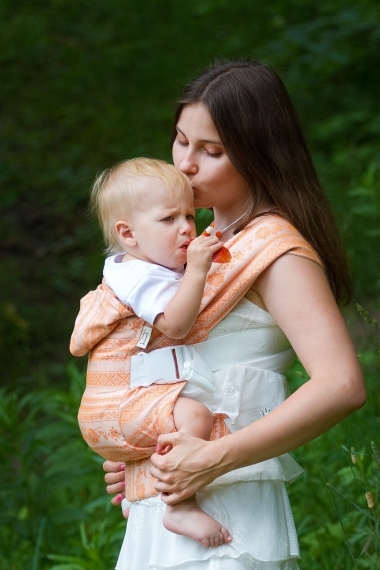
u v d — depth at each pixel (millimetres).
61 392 5898
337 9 12984
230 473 3092
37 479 5691
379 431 5332
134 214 3248
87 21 16719
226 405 3129
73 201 12625
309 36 12758
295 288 3021
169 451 2975
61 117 14281
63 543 5305
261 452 2898
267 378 3182
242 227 3238
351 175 10094
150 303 3094
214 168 3244
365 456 4387
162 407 3092
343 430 5469
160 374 3133
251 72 3289
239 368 3141
